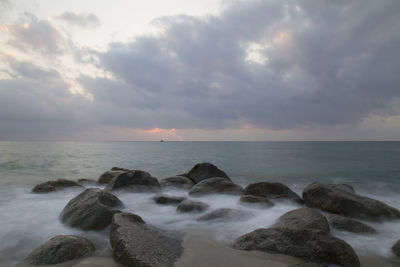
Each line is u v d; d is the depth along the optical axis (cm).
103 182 1340
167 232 559
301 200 901
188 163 2992
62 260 451
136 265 409
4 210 826
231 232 609
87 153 4809
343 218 662
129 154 4644
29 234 621
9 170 2111
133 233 499
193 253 463
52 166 2489
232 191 1004
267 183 986
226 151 5812
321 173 2141
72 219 666
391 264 473
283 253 464
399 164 2781
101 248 524
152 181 1098
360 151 5466
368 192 1388
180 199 892
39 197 1009
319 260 444
